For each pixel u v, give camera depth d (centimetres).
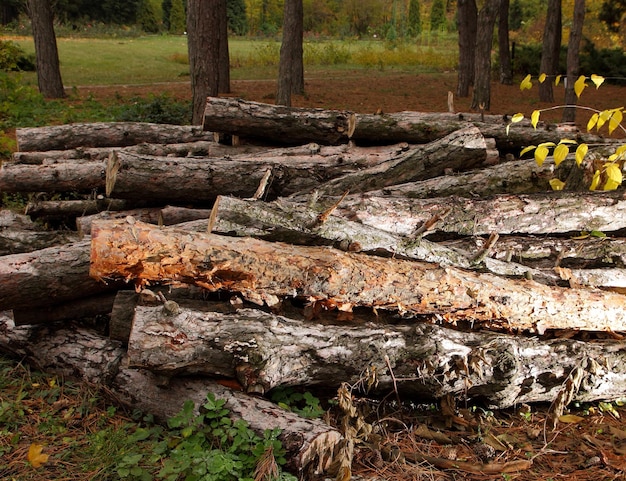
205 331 379
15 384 442
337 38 5175
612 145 593
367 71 3091
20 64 2547
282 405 390
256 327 387
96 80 2373
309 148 670
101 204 650
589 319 451
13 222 655
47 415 407
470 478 368
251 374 378
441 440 402
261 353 378
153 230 391
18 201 788
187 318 380
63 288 448
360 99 1994
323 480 345
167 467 346
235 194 601
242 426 360
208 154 719
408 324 433
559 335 461
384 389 419
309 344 395
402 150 670
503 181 580
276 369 384
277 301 408
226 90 2028
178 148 749
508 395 415
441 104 1919
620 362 434
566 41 3572
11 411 404
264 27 5709
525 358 418
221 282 400
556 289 449
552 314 442
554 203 521
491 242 446
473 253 477
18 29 4322
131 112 1355
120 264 383
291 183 616
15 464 361
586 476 371
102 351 441
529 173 581
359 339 404
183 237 394
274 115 679
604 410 443
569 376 418
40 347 457
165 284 405
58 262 448
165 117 1334
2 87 1614
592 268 504
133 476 350
